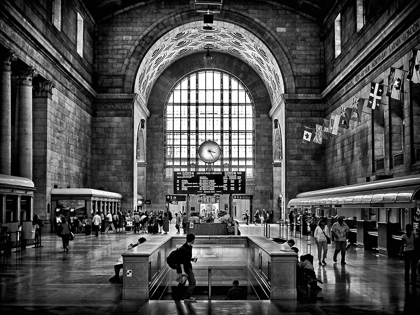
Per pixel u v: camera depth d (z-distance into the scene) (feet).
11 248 73.26
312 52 145.59
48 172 106.01
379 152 102.94
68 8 118.73
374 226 78.69
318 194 115.55
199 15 144.46
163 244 51.08
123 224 128.47
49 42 100.73
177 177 87.86
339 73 123.44
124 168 142.82
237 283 44.62
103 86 143.95
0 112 84.48
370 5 103.96
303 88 144.87
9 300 39.24
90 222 109.60
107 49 144.66
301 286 44.60
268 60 156.97
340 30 130.21
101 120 143.74
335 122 101.86
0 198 71.72
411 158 82.58
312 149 144.46
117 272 47.62
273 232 120.88
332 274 52.42
